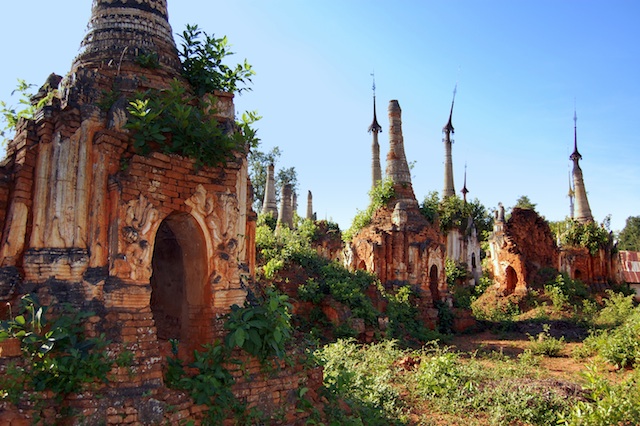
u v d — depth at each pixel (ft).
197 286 28.25
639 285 160.45
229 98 32.89
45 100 27.86
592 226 131.95
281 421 26.55
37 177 24.89
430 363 43.73
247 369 26.55
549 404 35.99
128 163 25.35
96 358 22.03
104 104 26.63
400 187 96.53
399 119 100.94
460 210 142.82
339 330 60.44
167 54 32.14
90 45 31.30
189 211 26.99
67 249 24.27
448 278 122.83
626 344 53.83
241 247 31.83
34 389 21.18
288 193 141.18
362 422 30.37
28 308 22.21
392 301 76.74
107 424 21.45
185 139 26.78
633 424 30.89
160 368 24.06
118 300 23.66
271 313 27.14
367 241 87.61
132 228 24.49
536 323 88.43
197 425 23.93
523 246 114.21
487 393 37.99
